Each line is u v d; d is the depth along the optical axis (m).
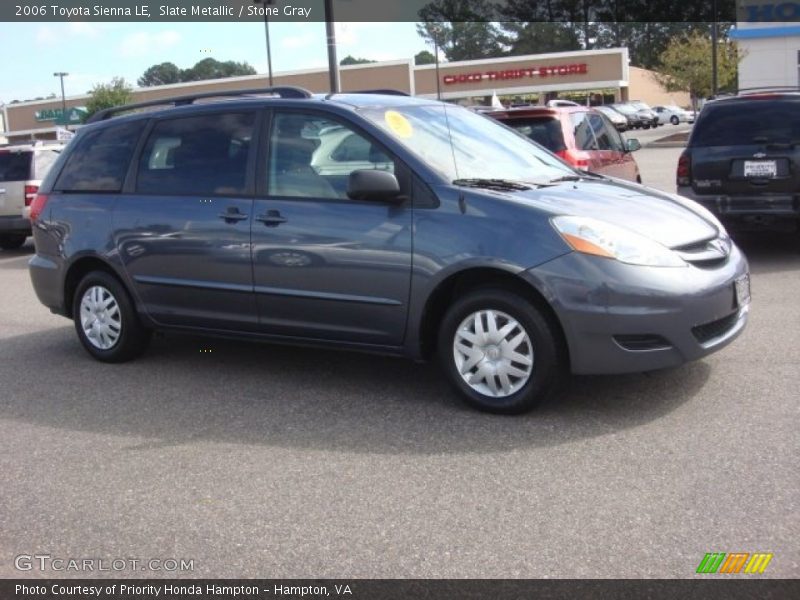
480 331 4.93
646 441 4.45
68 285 6.81
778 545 3.38
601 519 3.66
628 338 4.60
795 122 8.71
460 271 4.88
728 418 4.69
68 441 4.99
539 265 4.64
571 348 4.65
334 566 3.43
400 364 6.18
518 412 4.89
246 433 4.95
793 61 35.41
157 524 3.88
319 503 3.98
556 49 88.00
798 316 6.75
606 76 62.59
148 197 6.19
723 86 47.91
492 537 3.57
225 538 3.71
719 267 4.92
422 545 3.54
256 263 5.59
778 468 4.04
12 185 14.07
